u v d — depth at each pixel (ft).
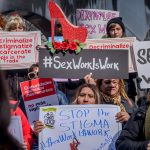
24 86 21.25
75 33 21.33
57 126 18.47
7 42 24.16
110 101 21.44
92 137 18.58
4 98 6.79
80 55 20.90
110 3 45.70
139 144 15.52
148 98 16.07
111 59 21.06
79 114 18.60
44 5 44.47
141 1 47.26
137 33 46.93
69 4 44.68
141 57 23.45
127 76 21.11
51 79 21.25
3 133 6.77
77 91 19.60
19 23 26.73
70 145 18.53
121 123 18.56
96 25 34.47
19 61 24.23
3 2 43.68
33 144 19.52
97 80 21.52
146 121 15.52
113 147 18.58
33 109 21.27
